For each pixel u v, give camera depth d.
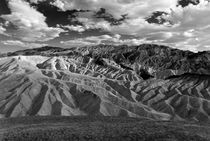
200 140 26.38
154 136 27.56
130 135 28.41
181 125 34.53
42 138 28.98
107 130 31.27
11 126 38.91
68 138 28.45
